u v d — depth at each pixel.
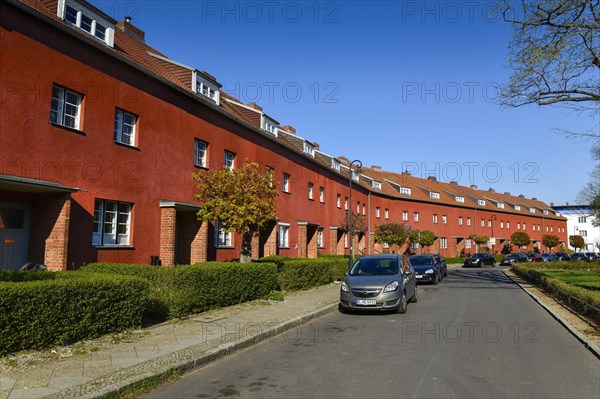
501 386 5.49
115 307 7.87
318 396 5.15
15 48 10.23
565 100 13.97
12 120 10.12
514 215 68.62
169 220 14.69
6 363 5.84
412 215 49.12
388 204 45.72
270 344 8.18
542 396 5.14
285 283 15.36
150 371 5.85
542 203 87.56
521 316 11.45
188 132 16.53
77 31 11.80
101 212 12.80
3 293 6.02
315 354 7.29
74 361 6.21
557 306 12.99
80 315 7.19
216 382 5.82
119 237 13.42
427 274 21.97
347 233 34.69
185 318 9.73
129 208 13.78
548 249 75.56
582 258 52.47
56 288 6.75
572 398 5.07
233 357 7.21
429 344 7.95
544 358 6.93
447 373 6.05
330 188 32.19
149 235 14.32
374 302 11.47
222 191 14.05
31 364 5.93
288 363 6.73
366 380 5.75
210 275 10.80
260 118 23.11
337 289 17.09
